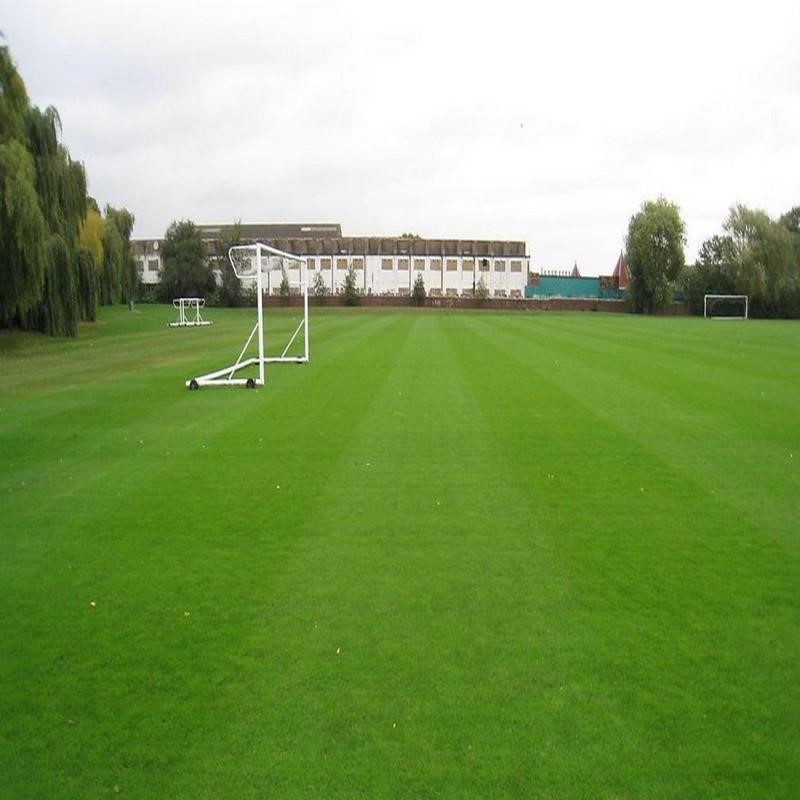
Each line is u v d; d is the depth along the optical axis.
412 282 88.88
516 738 3.38
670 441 9.61
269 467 8.41
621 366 18.48
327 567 5.41
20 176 25.34
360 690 3.79
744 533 6.06
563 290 88.69
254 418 11.56
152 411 12.43
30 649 4.27
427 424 10.88
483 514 6.61
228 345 27.25
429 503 6.95
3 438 10.32
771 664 4.01
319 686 3.83
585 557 5.55
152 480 7.93
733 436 9.91
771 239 67.69
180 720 3.55
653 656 4.09
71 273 33.09
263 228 103.25
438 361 19.78
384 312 68.31
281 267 31.14
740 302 70.38
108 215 70.25
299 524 6.39
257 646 4.26
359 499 7.11
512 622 4.52
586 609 4.68
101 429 10.90
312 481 7.78
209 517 6.62
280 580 5.19
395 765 3.21
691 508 6.75
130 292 72.44
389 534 6.10
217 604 4.82
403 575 5.25
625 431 10.27
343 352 22.73
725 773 3.14
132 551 5.80
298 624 4.52
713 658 4.07
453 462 8.55
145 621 4.61
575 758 3.24
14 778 3.18
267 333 34.25
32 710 3.67
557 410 11.95
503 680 3.87
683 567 5.35
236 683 3.87
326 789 3.07
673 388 14.44
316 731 3.45
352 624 4.52
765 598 4.82
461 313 66.38
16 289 26.30
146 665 4.07
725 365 18.75
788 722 3.49
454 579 5.17
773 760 3.22
